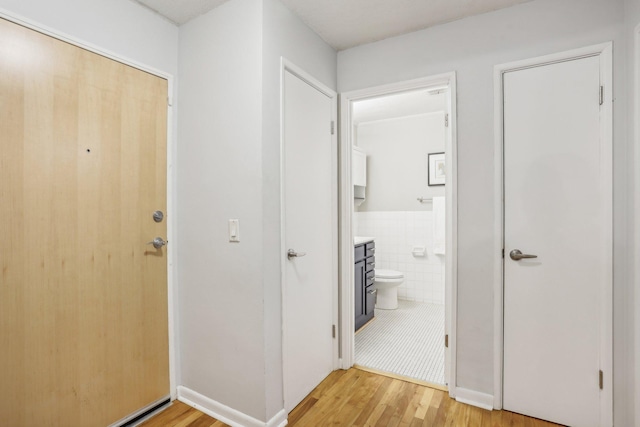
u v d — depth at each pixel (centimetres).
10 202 134
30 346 140
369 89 225
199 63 188
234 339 176
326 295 226
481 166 190
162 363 191
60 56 148
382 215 437
